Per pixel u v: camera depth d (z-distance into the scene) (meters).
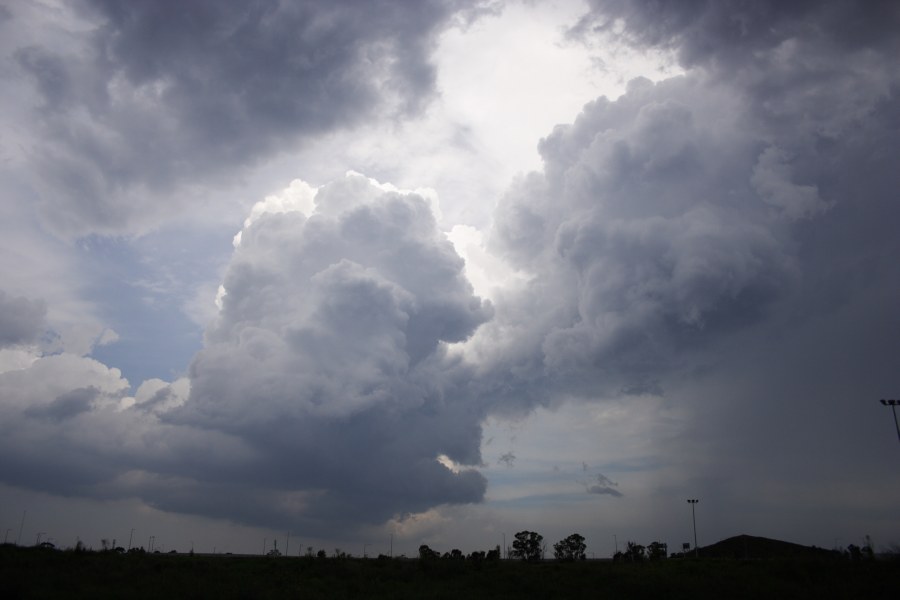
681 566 56.91
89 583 38.38
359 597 42.28
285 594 40.16
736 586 44.94
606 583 49.59
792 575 48.78
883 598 40.44
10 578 36.91
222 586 40.75
